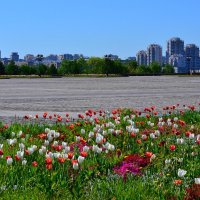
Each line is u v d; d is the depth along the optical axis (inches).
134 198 279.1
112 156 402.3
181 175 314.7
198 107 1108.5
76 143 472.1
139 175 346.3
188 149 449.1
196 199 282.2
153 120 704.4
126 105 1166.3
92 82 3339.1
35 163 332.5
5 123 770.2
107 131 552.4
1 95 1620.3
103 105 1162.6
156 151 449.1
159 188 299.7
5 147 444.8
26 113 950.4
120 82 3324.3
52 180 315.3
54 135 489.1
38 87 2363.4
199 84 2878.9
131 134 478.9
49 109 1044.5
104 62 7603.4
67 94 1676.9
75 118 849.5
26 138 498.6
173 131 550.6
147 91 1920.5
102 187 302.4
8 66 7022.6
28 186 305.4
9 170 330.6
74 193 294.2
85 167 353.1
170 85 2674.7
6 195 280.1
